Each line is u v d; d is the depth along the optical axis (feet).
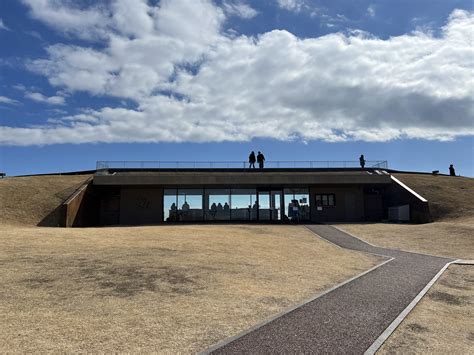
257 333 22.77
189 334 22.29
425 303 31.30
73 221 89.66
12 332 21.48
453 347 22.45
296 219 109.91
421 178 129.39
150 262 41.24
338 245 65.72
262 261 46.16
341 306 29.01
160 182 106.73
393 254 57.41
